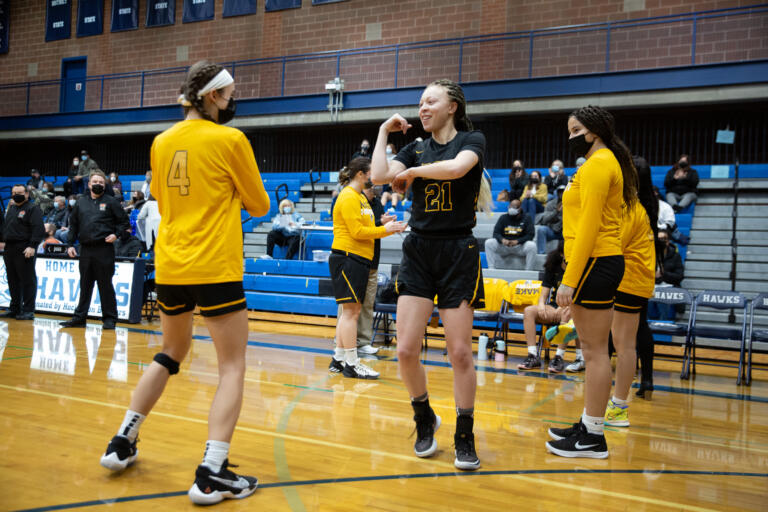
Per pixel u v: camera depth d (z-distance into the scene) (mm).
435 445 2758
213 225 2195
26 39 19094
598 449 2846
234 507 2057
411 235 2646
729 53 11703
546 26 13234
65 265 8086
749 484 2557
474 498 2238
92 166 14375
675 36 12133
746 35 11586
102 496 2084
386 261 9953
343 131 15422
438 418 2846
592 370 2846
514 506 2174
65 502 2008
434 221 2553
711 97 10688
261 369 5008
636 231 3377
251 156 2287
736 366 6625
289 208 10461
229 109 2363
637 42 12422
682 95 10891
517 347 7523
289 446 2814
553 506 2188
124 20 17812
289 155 15945
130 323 7590
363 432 3127
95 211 6867
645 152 12711
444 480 2426
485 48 13719
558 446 2871
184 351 2430
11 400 3402
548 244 9273
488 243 8836
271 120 14578
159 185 2252
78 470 2340
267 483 2312
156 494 2133
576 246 2705
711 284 8828
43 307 8203
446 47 14094
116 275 7754
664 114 12195
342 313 4895
